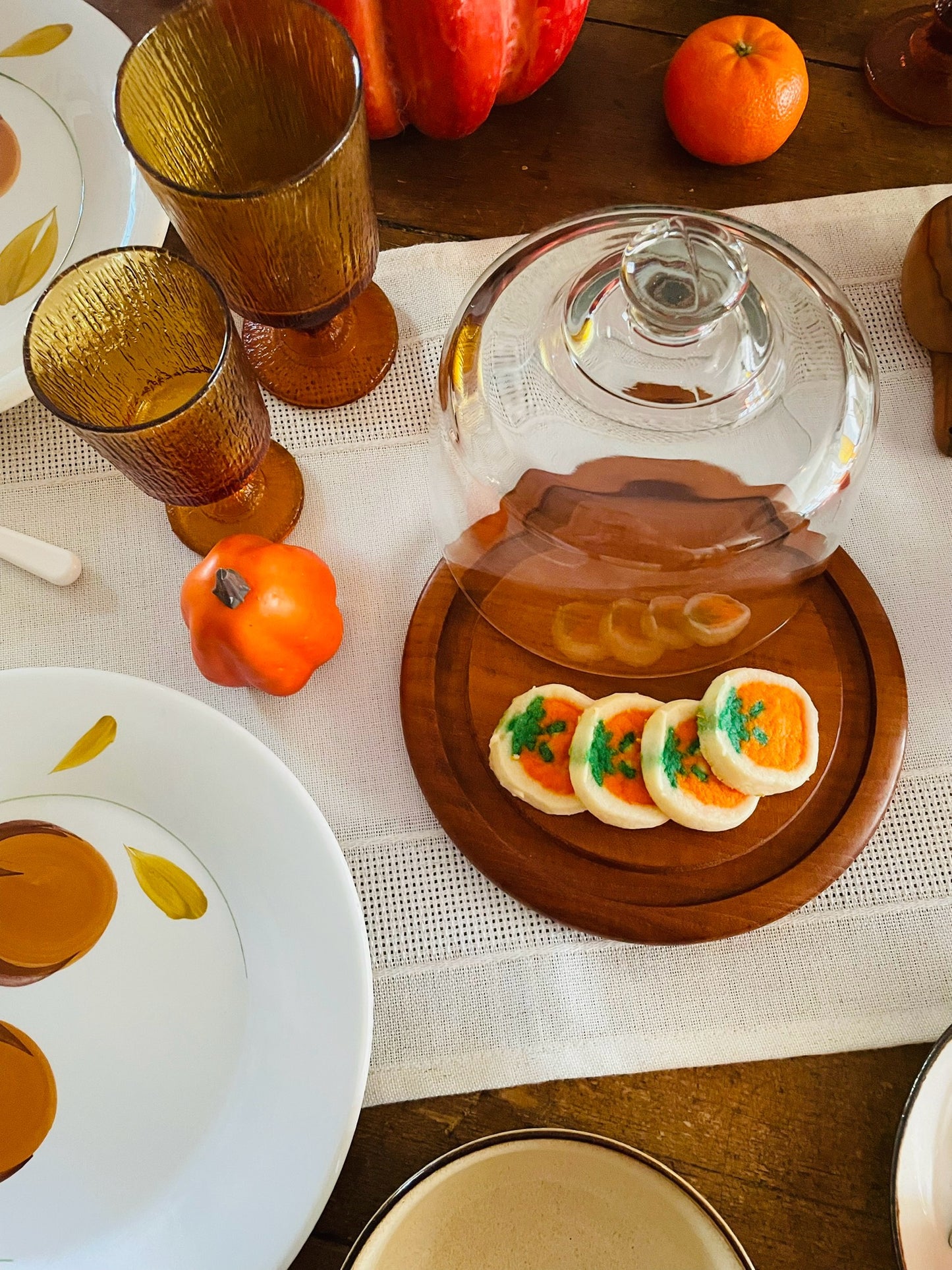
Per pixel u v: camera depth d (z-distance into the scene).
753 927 0.36
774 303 0.37
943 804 0.38
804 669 0.40
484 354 0.38
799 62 0.43
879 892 0.37
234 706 0.40
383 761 0.40
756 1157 0.35
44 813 0.36
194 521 0.42
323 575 0.39
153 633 0.41
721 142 0.45
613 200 0.47
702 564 0.38
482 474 0.38
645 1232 0.32
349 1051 0.31
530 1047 0.36
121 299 0.36
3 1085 0.34
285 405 0.44
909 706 0.40
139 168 0.32
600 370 0.35
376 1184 0.36
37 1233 0.32
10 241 0.43
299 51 0.36
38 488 0.43
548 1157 0.33
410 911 0.38
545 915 0.37
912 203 0.46
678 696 0.39
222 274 0.37
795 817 0.38
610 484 0.36
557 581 0.40
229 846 0.34
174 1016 0.34
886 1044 0.36
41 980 0.35
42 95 0.44
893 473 0.43
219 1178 0.32
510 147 0.48
